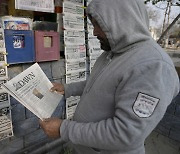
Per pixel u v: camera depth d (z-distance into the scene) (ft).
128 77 2.58
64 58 6.32
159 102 2.41
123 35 2.69
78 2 6.34
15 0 4.80
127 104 2.50
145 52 2.61
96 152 3.25
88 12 2.85
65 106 6.78
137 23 2.67
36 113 3.13
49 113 3.34
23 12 5.51
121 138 2.52
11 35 4.79
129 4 2.63
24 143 5.90
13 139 5.59
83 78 7.04
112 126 2.61
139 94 2.44
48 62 5.88
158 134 8.56
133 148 2.95
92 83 3.17
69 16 6.15
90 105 3.10
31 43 5.25
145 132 2.51
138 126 2.44
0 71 4.72
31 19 5.33
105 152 3.14
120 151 2.99
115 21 2.67
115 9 2.64
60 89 4.23
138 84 2.46
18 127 5.61
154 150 7.61
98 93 2.96
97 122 2.83
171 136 8.18
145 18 2.87
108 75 2.86
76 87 4.37
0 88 4.80
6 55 4.78
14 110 5.38
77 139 2.80
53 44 5.82
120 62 2.79
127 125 2.46
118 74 2.72
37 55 5.44
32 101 3.28
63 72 6.38
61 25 6.13
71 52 6.43
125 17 2.64
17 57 5.01
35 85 3.66
